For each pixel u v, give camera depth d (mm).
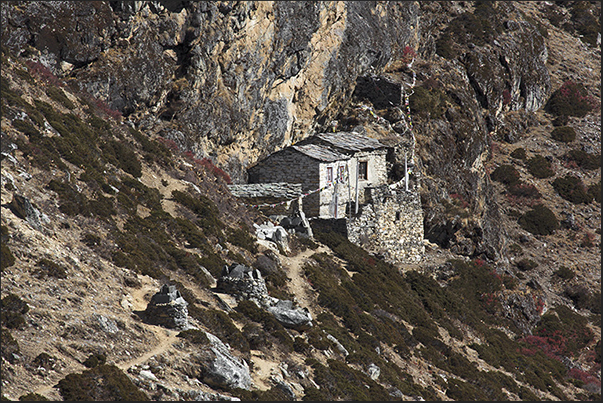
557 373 89812
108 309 42344
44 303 39125
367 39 118500
